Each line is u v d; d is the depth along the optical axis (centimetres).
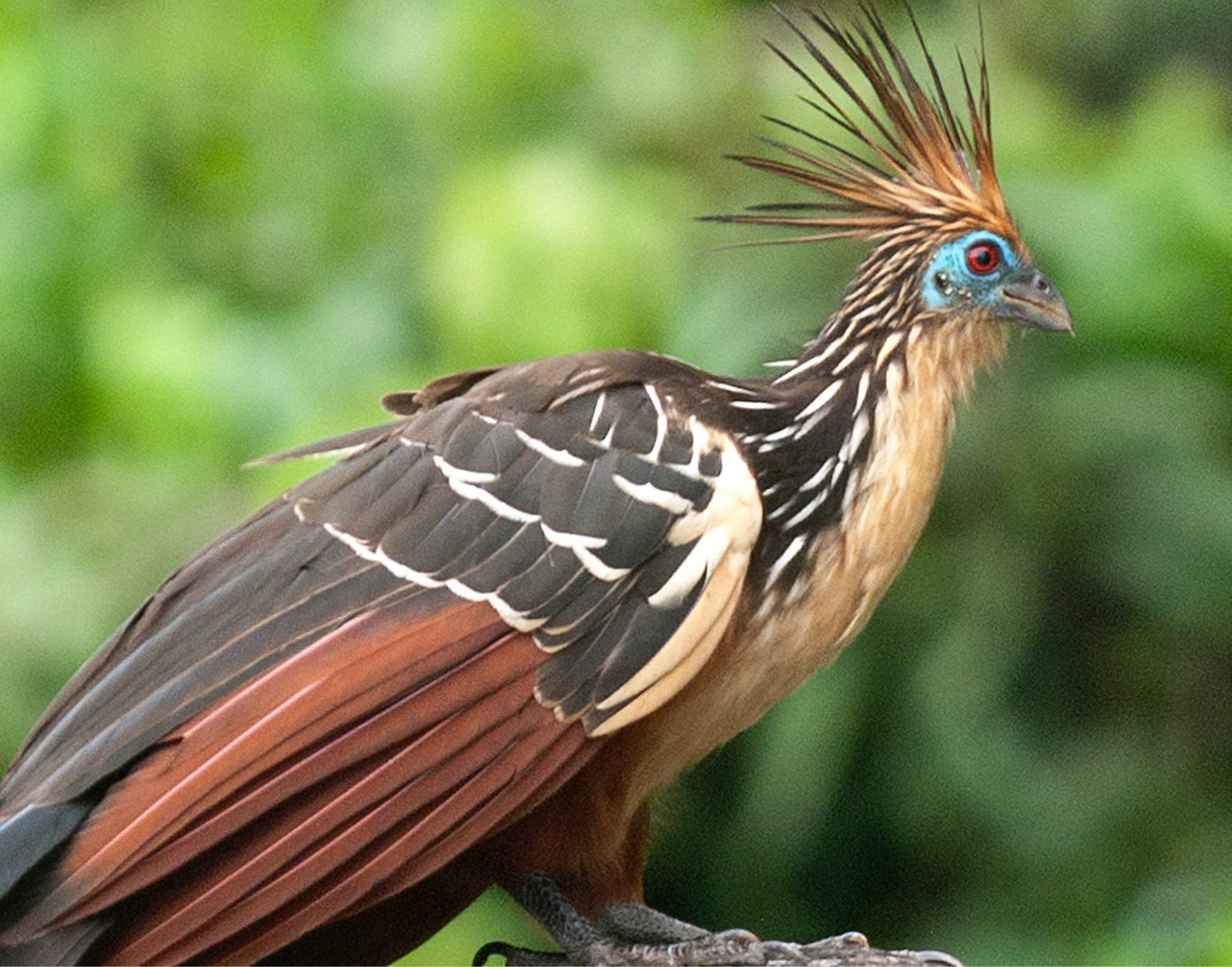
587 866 766
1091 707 1184
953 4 1313
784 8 1309
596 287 1136
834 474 778
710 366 1128
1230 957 1031
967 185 822
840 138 1202
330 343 1226
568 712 722
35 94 1274
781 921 1194
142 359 1189
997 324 823
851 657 1140
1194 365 1148
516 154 1231
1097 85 1367
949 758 1138
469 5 1293
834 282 1137
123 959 684
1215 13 1355
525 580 725
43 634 1113
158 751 693
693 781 1187
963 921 1156
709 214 1196
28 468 1213
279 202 1309
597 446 746
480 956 798
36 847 679
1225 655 1175
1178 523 1135
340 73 1324
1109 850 1148
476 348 1142
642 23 1301
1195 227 1134
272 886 692
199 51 1325
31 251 1222
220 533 1145
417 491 738
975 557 1140
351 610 716
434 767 708
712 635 740
